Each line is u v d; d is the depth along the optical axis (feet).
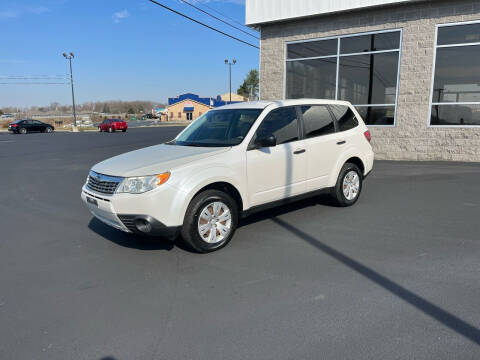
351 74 38.19
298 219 18.28
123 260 13.97
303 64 41.04
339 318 9.64
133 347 8.77
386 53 36.11
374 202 21.08
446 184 24.94
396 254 13.69
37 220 19.70
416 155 35.37
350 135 19.92
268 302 10.60
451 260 13.00
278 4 39.86
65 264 13.76
